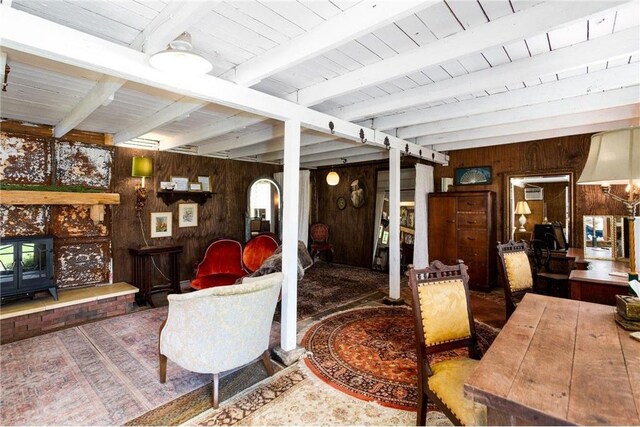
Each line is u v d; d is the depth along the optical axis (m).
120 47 1.89
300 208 7.23
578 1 1.61
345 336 3.27
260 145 5.43
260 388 2.35
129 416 2.04
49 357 2.82
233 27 1.91
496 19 1.87
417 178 5.46
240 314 2.16
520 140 4.62
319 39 1.89
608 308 1.86
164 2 1.65
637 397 1.00
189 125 4.17
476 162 5.53
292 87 2.92
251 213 6.45
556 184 4.75
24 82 2.69
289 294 2.85
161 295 4.86
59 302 3.59
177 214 5.38
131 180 4.81
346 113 3.49
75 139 4.27
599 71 2.60
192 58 1.75
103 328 3.51
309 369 2.62
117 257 4.64
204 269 4.73
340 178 7.34
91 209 4.19
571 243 4.57
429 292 1.81
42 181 4.01
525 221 5.01
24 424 1.95
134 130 4.04
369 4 1.66
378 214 6.63
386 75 2.35
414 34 2.02
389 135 4.21
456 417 1.45
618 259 3.17
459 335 1.86
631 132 1.89
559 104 3.21
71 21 1.83
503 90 3.03
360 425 1.94
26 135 3.89
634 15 1.81
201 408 2.12
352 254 7.10
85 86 2.79
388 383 2.39
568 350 1.32
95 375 2.53
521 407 0.97
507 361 1.24
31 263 3.55
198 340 2.08
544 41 2.11
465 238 5.11
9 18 1.53
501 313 2.89
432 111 3.52
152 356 2.86
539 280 4.09
